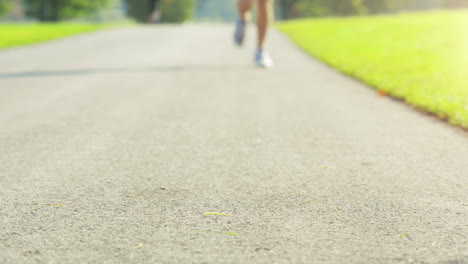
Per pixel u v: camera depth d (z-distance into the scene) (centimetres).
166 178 297
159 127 440
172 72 847
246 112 507
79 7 5875
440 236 215
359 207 248
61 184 287
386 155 345
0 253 201
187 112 508
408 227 224
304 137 400
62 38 1891
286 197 263
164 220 233
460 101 519
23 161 336
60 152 358
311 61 1023
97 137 404
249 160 334
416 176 298
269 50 1283
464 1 6431
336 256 197
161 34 1897
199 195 267
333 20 2720
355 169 313
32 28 2548
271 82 728
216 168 317
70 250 203
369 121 461
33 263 192
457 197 262
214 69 884
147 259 195
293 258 195
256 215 239
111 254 199
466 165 321
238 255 198
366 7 5953
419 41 1355
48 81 757
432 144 376
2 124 457
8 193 272
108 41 1644
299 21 2895
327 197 263
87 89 671
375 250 202
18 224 230
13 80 775
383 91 621
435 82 670
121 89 668
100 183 288
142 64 975
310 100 579
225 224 228
